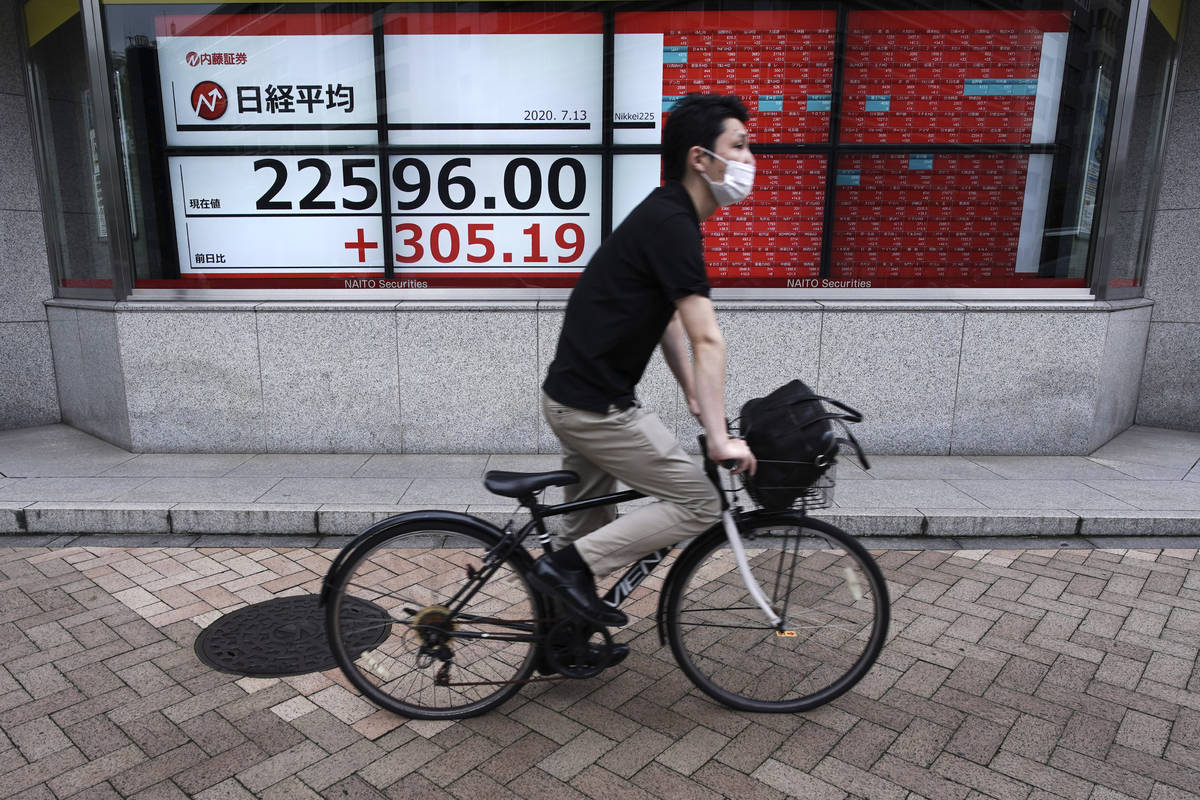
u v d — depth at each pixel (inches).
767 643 110.7
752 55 211.0
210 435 219.9
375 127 212.8
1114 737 102.0
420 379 216.5
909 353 217.6
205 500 177.3
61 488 185.8
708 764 96.7
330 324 213.6
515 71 210.7
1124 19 208.5
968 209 220.2
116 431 227.0
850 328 215.9
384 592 105.4
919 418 221.8
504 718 106.4
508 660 108.0
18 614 133.8
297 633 128.0
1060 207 220.7
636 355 95.4
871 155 216.7
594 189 217.2
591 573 98.9
